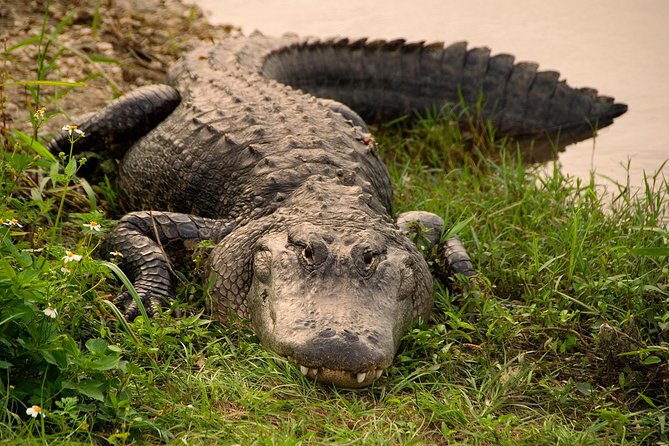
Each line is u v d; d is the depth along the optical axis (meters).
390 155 16.06
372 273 9.34
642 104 17.89
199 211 11.92
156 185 12.59
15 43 17.59
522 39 20.81
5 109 14.94
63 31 18.56
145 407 8.09
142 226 11.06
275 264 9.55
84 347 8.88
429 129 16.55
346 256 9.33
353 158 11.94
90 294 9.36
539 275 11.40
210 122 12.38
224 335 9.76
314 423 8.33
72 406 7.30
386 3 23.27
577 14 22.53
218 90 13.34
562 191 13.95
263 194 11.00
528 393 9.29
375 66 17.61
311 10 22.66
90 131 13.43
